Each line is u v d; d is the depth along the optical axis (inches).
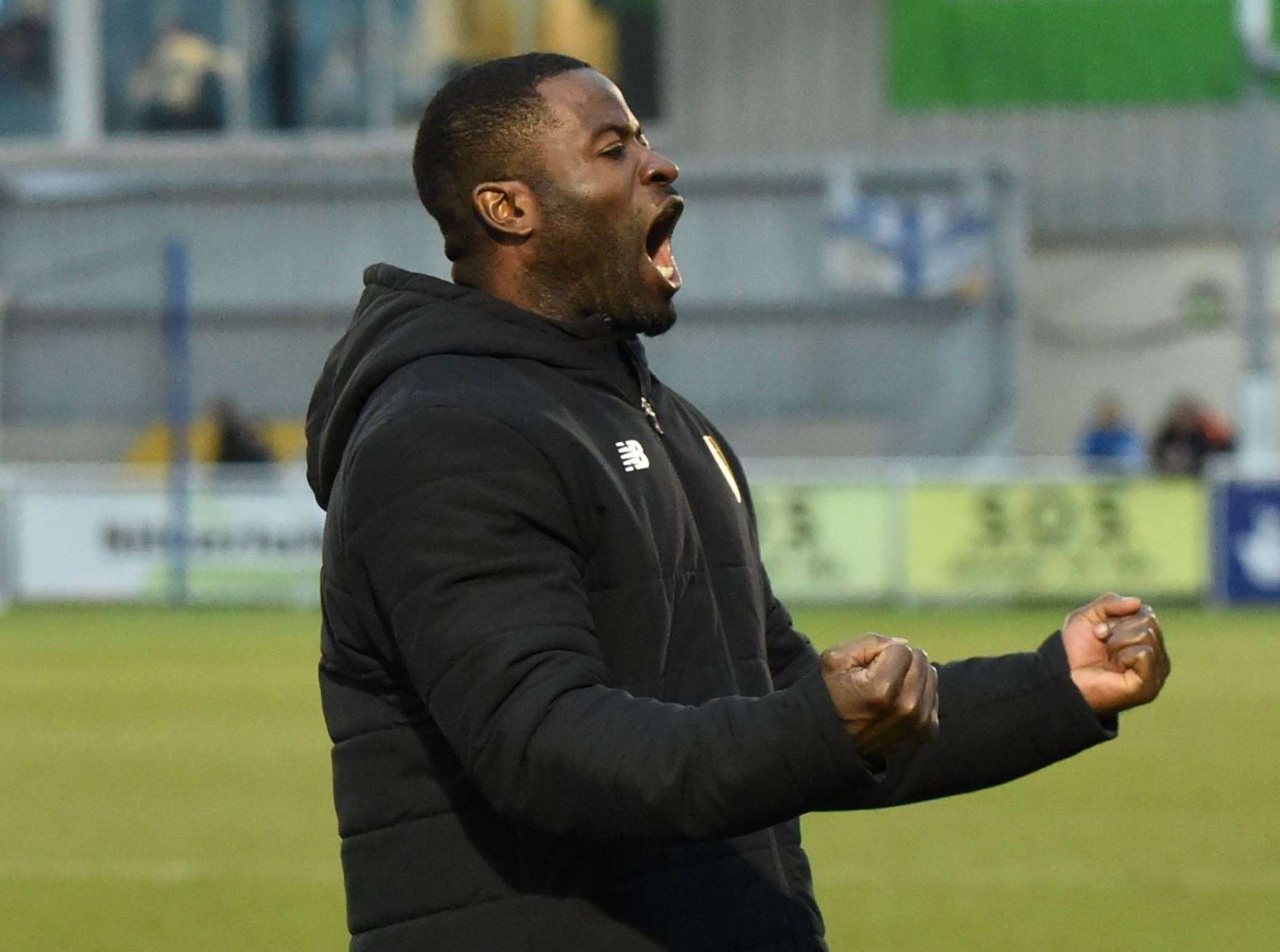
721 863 151.0
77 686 794.2
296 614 1089.4
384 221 1529.3
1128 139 1573.6
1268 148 1552.7
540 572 139.8
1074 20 1567.4
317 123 1596.9
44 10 1603.1
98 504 1125.7
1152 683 154.1
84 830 506.3
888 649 129.6
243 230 1533.0
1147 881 438.0
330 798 551.8
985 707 156.9
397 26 1588.3
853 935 387.9
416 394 144.9
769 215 1505.9
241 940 387.9
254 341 1530.5
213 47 1596.9
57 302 1531.7
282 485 1115.3
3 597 1125.7
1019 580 1081.4
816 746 128.4
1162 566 1077.8
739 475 170.9
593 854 146.9
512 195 154.9
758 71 1576.0
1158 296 1579.7
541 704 134.0
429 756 148.5
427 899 147.5
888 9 1569.9
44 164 1601.9
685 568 153.6
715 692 151.8
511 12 1578.5
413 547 139.3
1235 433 1542.8
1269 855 467.2
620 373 156.9
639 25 1578.5
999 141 1574.8
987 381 1496.1
